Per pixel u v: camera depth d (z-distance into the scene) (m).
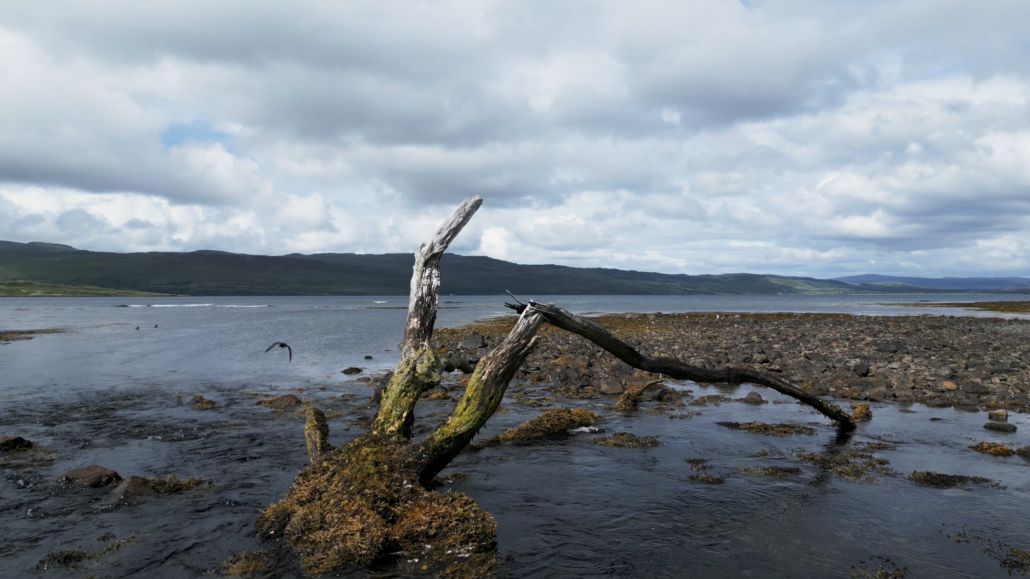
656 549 6.48
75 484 8.55
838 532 6.96
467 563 6.11
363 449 7.34
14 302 178.25
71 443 11.12
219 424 12.93
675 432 12.23
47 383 18.98
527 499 8.14
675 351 28.14
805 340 35.06
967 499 8.07
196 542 6.58
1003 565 6.05
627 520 7.36
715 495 8.30
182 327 51.59
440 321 62.78
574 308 125.38
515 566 6.05
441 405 15.31
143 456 10.23
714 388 18.28
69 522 7.15
